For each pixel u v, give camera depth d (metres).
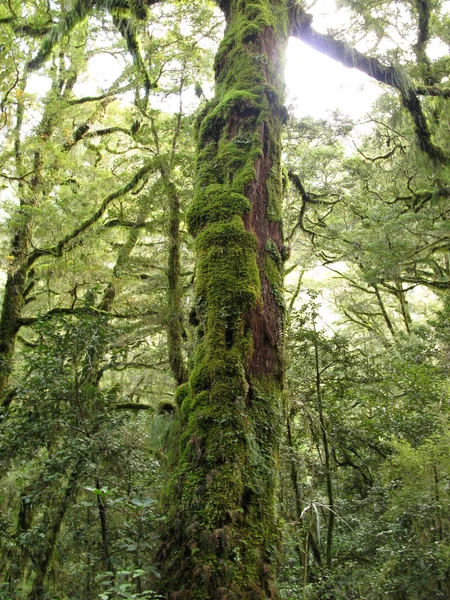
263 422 4.91
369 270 13.14
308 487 8.94
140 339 11.68
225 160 6.03
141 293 11.24
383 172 15.43
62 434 6.65
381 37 9.83
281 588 6.46
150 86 11.59
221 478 4.45
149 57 11.47
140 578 4.73
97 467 6.06
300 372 9.39
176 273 10.20
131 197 12.80
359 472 10.31
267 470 4.72
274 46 6.77
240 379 4.91
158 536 4.54
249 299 5.24
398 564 6.18
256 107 6.19
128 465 6.50
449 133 11.36
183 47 11.40
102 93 14.12
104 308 11.45
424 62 10.37
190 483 4.54
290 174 13.33
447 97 10.12
